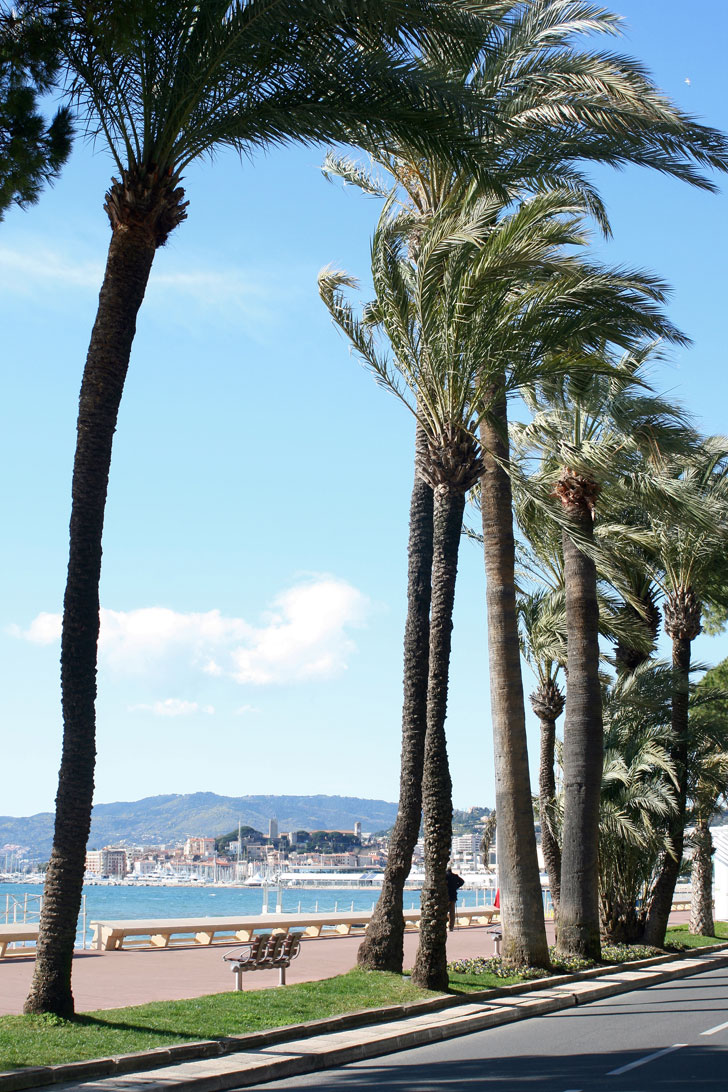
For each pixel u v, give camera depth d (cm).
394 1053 1226
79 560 1254
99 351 1302
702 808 2833
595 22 1850
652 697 2630
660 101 1728
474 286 1684
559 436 2302
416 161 1939
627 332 1823
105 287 1322
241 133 1391
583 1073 1074
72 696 1233
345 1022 1319
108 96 1341
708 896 3127
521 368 1780
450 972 1811
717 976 2139
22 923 2350
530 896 1927
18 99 1334
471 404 1761
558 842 2697
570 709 2238
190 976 1792
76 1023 1159
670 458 2227
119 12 1259
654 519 2561
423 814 1680
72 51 1351
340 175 2308
